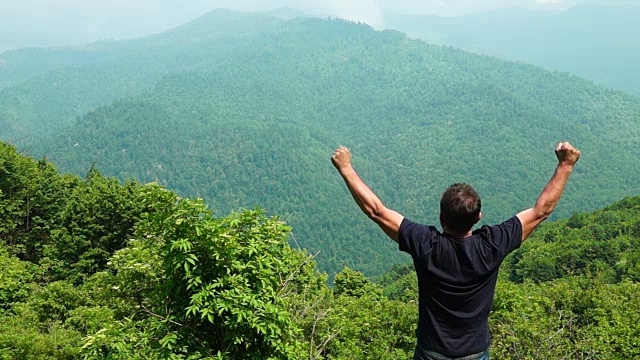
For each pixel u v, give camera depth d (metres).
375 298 25.89
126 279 11.72
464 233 3.27
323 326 13.38
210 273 8.25
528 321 12.55
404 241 3.31
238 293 7.93
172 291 8.48
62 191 39.47
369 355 15.07
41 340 14.59
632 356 12.93
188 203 8.05
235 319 7.96
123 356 8.48
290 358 8.23
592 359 12.39
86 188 39.84
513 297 14.54
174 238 8.19
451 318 3.22
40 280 29.50
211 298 8.02
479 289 3.23
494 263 3.21
